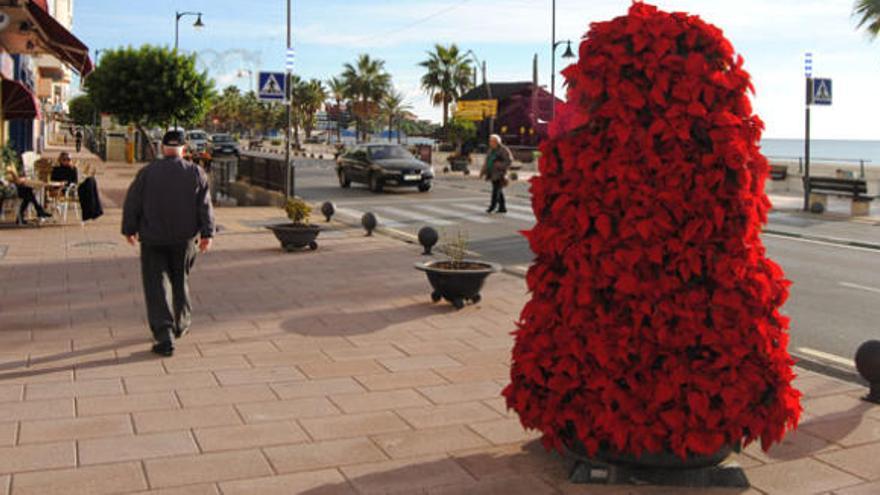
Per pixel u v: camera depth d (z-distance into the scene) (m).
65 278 10.19
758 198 4.25
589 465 4.35
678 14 4.29
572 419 4.25
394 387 6.00
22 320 7.88
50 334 7.34
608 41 4.29
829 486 4.39
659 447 4.17
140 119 28.80
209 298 9.21
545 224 4.41
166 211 6.66
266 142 93.38
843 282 11.39
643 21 4.26
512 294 9.87
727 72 4.27
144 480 4.26
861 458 4.80
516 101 59.19
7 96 20.67
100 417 5.20
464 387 6.02
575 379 4.23
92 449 4.67
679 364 4.12
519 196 25.62
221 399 5.62
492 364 6.66
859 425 5.39
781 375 4.24
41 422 5.09
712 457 4.27
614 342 4.16
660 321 4.11
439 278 8.80
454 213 20.31
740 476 4.34
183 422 5.15
